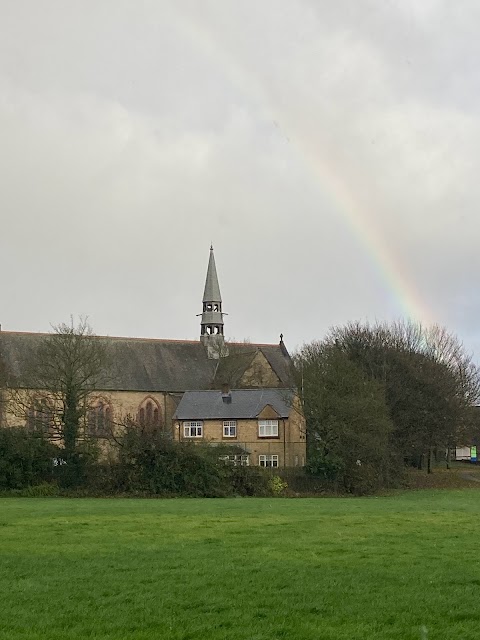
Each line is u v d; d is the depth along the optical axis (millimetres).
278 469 67438
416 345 99875
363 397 70562
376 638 12969
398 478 78188
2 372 78688
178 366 113500
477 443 123500
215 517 33906
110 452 63656
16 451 61375
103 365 83125
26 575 18453
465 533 27188
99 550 22719
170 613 14594
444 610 14883
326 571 18938
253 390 93500
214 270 125875
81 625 13664
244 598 15867
